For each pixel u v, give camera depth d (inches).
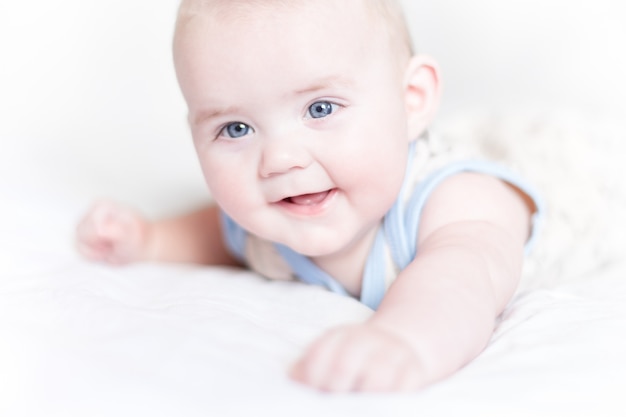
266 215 48.5
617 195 63.4
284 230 48.8
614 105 92.0
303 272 55.6
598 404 33.4
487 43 100.8
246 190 47.9
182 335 37.2
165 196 84.3
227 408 30.5
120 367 33.2
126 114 98.0
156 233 69.0
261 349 37.1
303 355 34.2
